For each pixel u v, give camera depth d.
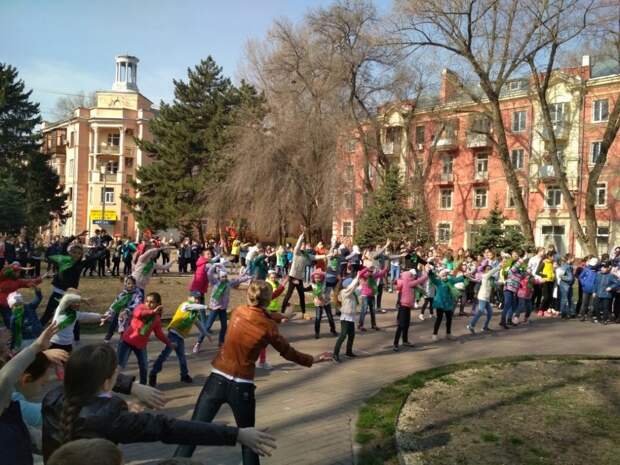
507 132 43.88
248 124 36.19
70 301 4.34
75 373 2.78
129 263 25.16
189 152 44.06
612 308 16.30
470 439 5.98
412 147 40.41
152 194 45.94
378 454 5.56
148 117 64.31
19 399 3.27
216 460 5.42
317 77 34.41
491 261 16.83
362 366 9.75
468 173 47.81
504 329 14.40
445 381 8.55
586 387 8.27
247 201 36.44
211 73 45.59
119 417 2.74
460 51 29.11
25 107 51.09
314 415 6.86
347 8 34.06
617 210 39.50
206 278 11.23
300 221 35.81
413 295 11.39
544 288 17.52
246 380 4.77
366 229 28.50
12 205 32.78
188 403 7.27
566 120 42.06
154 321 7.92
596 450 5.72
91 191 63.41
